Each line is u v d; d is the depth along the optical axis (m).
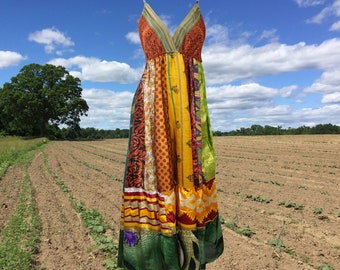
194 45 3.19
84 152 32.41
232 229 7.68
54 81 66.12
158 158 3.02
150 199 3.05
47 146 42.00
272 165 18.16
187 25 3.13
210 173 3.26
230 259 6.05
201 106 3.21
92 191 12.48
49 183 14.10
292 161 19.42
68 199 11.07
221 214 8.90
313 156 21.47
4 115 72.62
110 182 14.51
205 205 3.22
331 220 8.29
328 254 6.29
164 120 3.05
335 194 11.02
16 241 7.03
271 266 5.79
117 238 7.47
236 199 10.58
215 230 3.32
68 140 63.56
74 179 15.28
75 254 6.57
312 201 10.09
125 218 3.13
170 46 3.09
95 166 20.39
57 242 7.20
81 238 7.47
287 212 9.02
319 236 7.21
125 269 3.12
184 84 3.08
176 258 3.00
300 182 13.26
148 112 3.11
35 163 21.98
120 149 36.81
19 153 28.45
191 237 3.03
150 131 3.10
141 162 3.10
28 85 62.91
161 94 3.07
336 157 20.64
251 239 7.06
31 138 61.12
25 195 11.47
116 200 11.02
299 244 6.77
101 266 6.04
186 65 3.14
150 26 3.13
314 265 5.84
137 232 3.08
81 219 8.80
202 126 3.22
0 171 16.92
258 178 14.30
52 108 65.75
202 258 3.12
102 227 7.91
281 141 34.03
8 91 63.41
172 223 2.97
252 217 8.61
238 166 18.09
